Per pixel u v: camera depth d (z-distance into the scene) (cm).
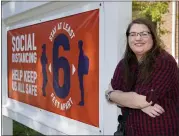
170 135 204
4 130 584
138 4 622
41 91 455
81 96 360
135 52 217
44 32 439
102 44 320
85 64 349
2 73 590
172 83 202
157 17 620
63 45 393
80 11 356
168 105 205
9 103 572
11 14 515
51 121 425
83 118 358
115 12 301
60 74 402
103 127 325
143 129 209
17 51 534
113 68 304
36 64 468
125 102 213
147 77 203
